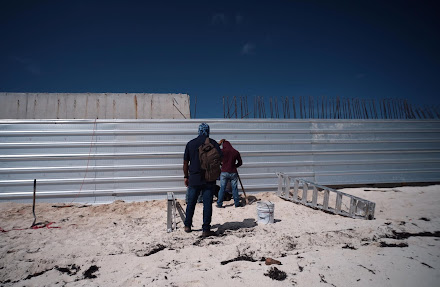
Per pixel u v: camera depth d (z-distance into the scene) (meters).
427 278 3.25
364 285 3.09
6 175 7.91
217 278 3.26
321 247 4.31
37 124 8.21
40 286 3.21
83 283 3.26
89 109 9.55
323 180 9.36
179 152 8.62
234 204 7.70
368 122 9.92
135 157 8.44
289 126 9.37
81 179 8.14
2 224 5.86
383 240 4.61
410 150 10.03
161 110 9.85
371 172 9.68
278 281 3.16
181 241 4.77
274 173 9.08
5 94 9.32
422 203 7.52
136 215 6.83
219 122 8.98
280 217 6.41
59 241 4.85
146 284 3.16
